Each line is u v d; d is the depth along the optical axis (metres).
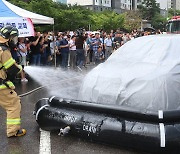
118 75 4.96
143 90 4.61
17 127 5.09
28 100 8.02
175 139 4.04
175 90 4.57
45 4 34.34
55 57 15.03
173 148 4.06
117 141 4.38
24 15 11.21
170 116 4.18
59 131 5.05
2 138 5.07
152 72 4.75
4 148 4.64
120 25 50.66
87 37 18.42
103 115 4.64
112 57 5.80
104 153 4.36
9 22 10.30
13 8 11.44
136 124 4.29
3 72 4.94
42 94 8.88
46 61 14.48
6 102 5.05
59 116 4.99
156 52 5.32
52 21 12.88
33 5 33.59
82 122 4.72
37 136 5.11
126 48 5.86
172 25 17.52
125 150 4.45
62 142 4.81
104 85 4.98
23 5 33.88
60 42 15.52
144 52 5.46
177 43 5.43
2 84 4.94
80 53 16.27
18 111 5.12
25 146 4.70
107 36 19.41
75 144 4.71
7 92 5.00
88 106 4.79
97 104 4.72
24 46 11.29
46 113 5.16
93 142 4.75
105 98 4.88
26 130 5.42
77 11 40.84
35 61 13.02
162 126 4.12
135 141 4.22
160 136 4.05
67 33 17.98
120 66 5.24
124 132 4.30
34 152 4.47
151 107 4.49
